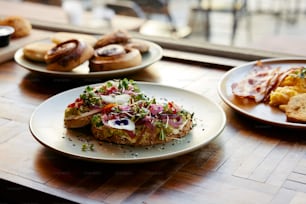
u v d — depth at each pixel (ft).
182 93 2.65
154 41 3.77
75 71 3.12
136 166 2.11
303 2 6.24
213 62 3.31
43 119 2.41
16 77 3.18
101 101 2.32
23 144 2.32
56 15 5.79
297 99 2.52
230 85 2.83
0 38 3.49
